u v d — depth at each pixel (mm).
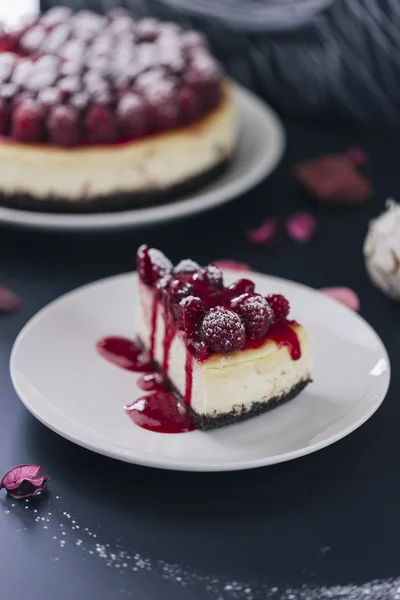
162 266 807
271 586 677
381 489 734
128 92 962
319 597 672
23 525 706
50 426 737
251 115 1095
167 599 669
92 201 952
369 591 676
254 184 980
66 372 792
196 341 758
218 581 678
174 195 975
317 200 1015
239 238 965
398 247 858
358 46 1090
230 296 779
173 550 694
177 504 720
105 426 750
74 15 1123
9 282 904
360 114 1129
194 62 1017
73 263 930
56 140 941
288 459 721
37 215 932
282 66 1141
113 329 835
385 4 1056
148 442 739
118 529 705
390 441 768
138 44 1042
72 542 697
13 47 1034
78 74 973
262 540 701
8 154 940
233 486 732
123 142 949
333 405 767
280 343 763
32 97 959
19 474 728
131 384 792
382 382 775
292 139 1121
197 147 975
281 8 1106
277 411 767
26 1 1421
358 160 1074
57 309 840
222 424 756
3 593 671
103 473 739
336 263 937
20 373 780
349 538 704
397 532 708
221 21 1141
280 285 862
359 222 989
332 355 805
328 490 732
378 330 862
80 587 675
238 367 749
